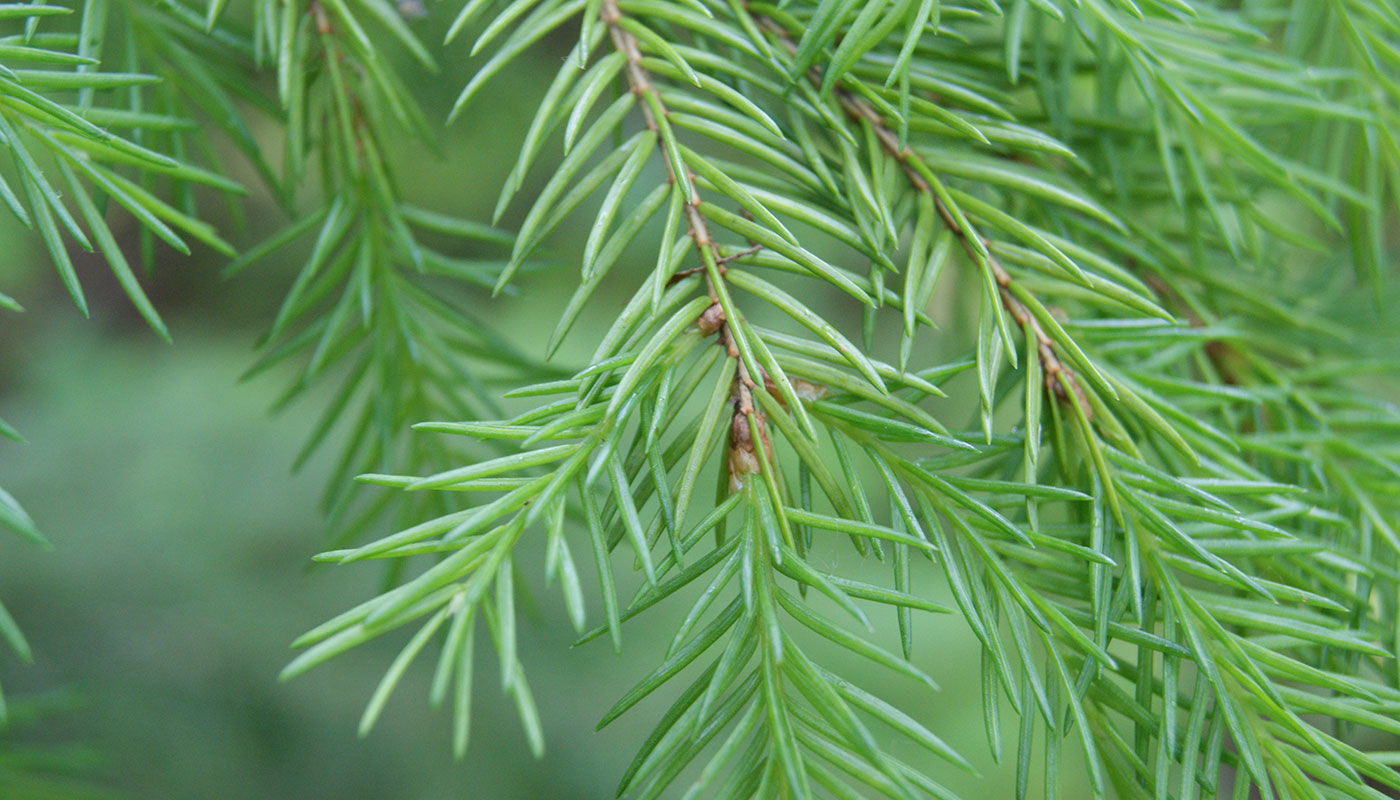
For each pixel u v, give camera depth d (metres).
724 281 0.43
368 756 1.07
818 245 1.01
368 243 0.49
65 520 1.24
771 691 0.41
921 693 1.13
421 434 0.51
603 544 0.41
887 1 0.44
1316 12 0.49
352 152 0.48
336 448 1.41
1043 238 0.44
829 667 1.14
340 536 0.51
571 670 1.15
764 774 0.41
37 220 0.43
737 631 0.42
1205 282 0.48
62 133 0.43
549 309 1.52
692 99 0.44
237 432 1.42
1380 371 0.48
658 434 0.42
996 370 0.44
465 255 1.38
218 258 1.79
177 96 0.48
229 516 1.27
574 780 1.08
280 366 1.61
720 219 0.43
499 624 0.40
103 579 1.16
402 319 0.49
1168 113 0.48
